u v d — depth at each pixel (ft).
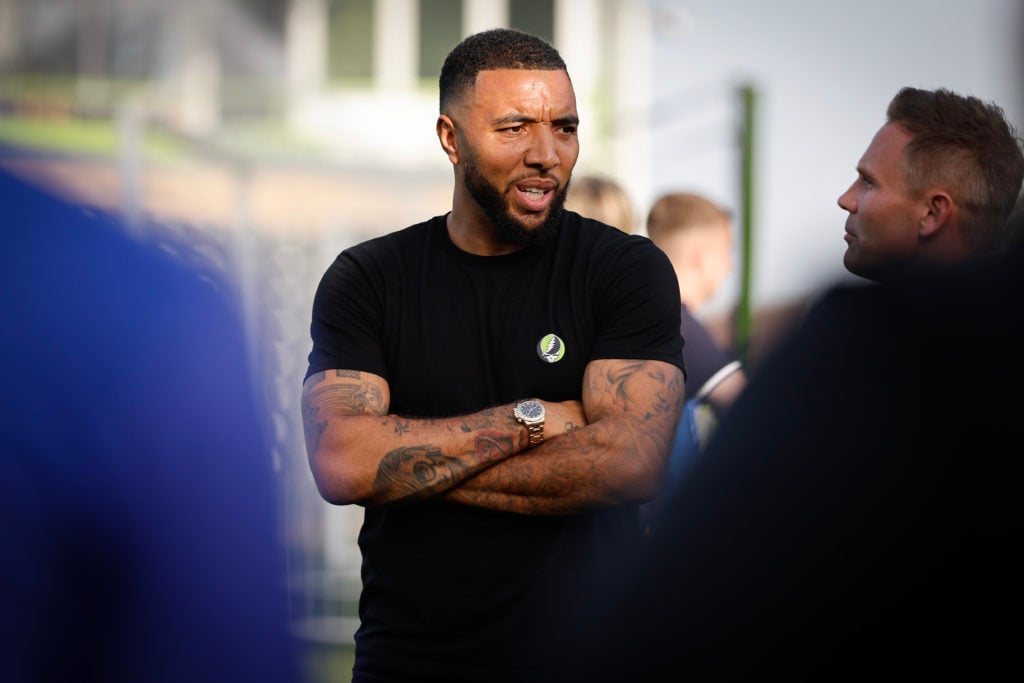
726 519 7.00
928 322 7.08
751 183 38.04
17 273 7.25
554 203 14.69
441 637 14.06
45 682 7.27
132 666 7.40
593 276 14.93
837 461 6.93
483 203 14.64
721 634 7.03
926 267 7.44
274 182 46.34
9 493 7.13
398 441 14.24
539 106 14.43
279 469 8.36
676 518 7.18
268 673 7.73
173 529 7.34
